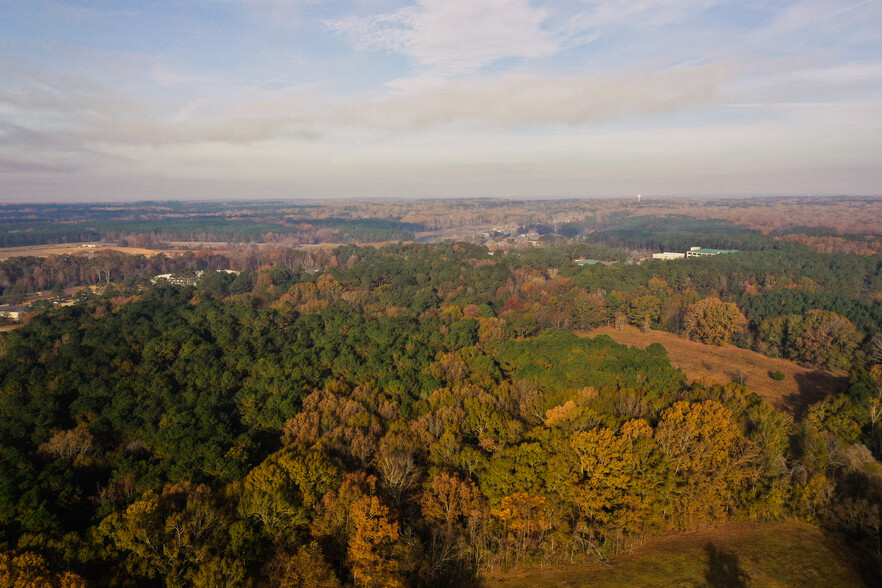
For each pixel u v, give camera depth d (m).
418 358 103.31
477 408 75.81
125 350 104.69
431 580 53.41
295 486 57.19
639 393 82.25
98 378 91.88
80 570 49.06
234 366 100.62
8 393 88.00
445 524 56.72
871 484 68.31
